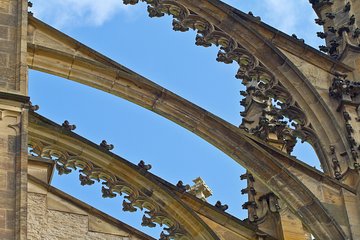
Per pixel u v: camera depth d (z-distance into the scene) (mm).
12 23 52438
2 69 50281
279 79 62344
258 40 63438
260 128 62469
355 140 59031
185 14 64688
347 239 55062
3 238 44031
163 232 56094
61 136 56719
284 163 57156
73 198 51719
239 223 57312
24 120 48219
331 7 69188
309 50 63125
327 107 60938
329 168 59156
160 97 58156
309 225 55969
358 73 63344
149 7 65062
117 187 56594
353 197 56594
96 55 57906
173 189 57062
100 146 56844
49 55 57125
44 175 52656
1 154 46750
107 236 51406
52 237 50594
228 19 64188
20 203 45062
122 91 57906
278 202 60375
